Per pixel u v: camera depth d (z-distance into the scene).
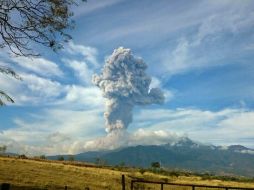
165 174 118.62
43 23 18.47
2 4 17.73
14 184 43.81
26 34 18.45
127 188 62.09
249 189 19.59
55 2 18.41
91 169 88.25
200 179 111.12
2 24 17.98
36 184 47.03
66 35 19.08
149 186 70.81
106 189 55.50
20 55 18.52
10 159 81.44
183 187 70.56
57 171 70.50
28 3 18.17
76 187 49.31
